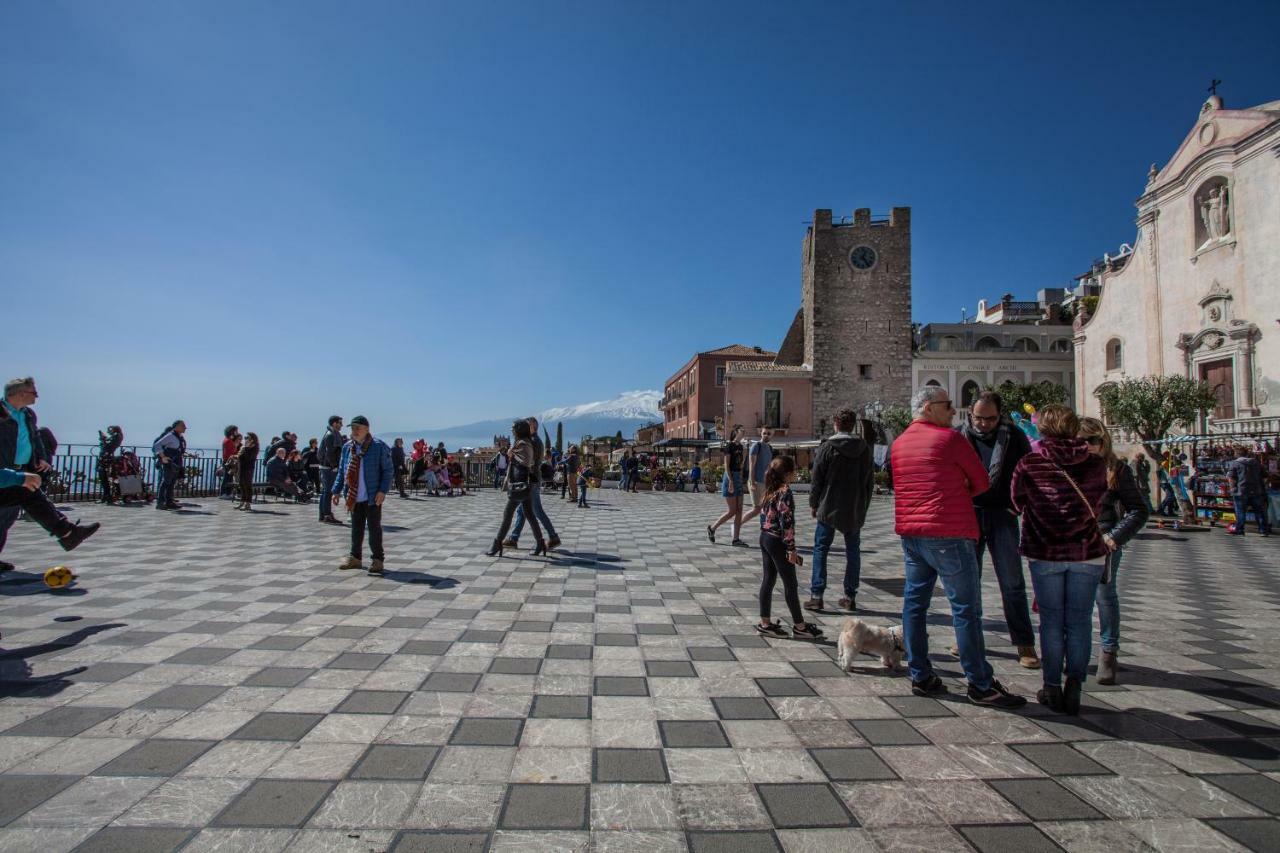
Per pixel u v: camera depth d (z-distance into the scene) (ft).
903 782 10.18
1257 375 88.79
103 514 45.21
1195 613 23.06
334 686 13.43
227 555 29.22
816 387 147.13
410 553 31.30
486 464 107.14
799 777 10.25
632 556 31.99
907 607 14.19
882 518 59.11
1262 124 87.40
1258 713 13.24
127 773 9.70
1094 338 120.16
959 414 162.20
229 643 16.10
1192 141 100.27
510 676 14.35
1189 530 54.65
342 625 18.03
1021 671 15.76
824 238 148.66
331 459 43.21
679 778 10.11
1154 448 76.64
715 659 16.01
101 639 16.12
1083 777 10.44
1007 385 148.36
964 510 13.55
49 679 13.37
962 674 15.48
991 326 176.24
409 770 10.06
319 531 39.06
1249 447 58.95
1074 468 13.32
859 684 14.53
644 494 93.91
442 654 15.74
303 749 10.64
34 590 21.31
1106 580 15.02
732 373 147.95
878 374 146.41
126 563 26.63
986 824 9.05
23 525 38.17
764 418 147.13
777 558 18.04
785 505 17.98
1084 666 12.99
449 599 21.58
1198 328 97.91
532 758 10.60
